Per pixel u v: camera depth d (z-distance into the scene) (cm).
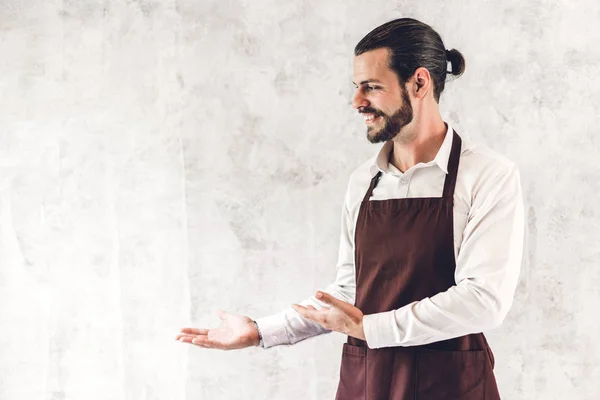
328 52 276
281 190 279
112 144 289
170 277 286
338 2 275
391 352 190
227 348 212
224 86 283
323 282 277
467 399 184
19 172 293
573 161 264
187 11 285
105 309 289
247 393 282
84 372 290
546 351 265
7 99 293
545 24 264
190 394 285
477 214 182
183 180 285
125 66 289
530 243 265
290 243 279
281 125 279
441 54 193
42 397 291
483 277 177
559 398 265
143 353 288
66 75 291
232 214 282
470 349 188
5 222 293
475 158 188
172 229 286
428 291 187
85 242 290
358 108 192
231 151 282
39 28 293
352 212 208
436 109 195
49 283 291
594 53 263
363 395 194
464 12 267
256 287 281
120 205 289
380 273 193
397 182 196
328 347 276
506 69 266
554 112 264
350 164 275
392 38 186
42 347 292
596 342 263
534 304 265
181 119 285
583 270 263
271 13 279
